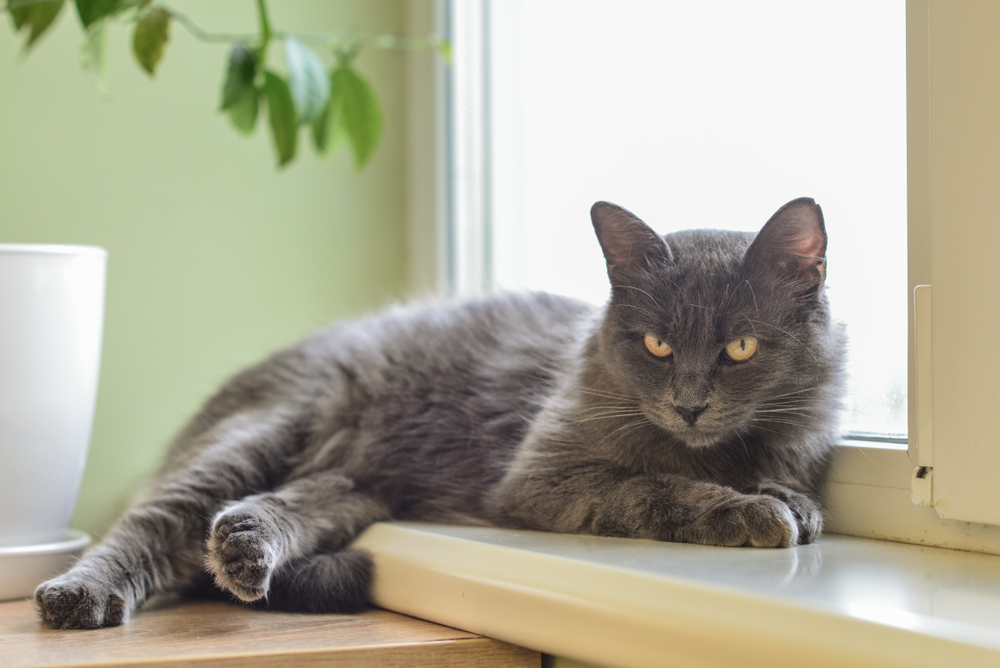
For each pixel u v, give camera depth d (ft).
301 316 6.71
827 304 3.99
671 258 4.01
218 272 6.39
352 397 5.22
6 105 5.66
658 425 4.04
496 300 5.62
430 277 6.92
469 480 4.78
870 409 4.20
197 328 6.31
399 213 7.10
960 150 3.44
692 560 3.26
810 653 2.51
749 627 2.65
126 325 6.06
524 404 4.85
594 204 4.13
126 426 6.06
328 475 4.81
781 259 3.87
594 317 4.59
